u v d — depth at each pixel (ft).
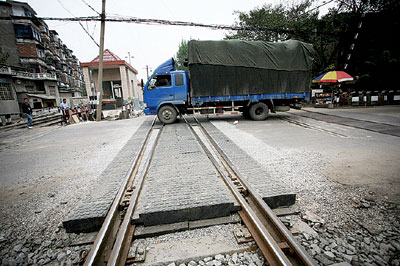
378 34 57.31
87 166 17.06
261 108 35.63
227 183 11.57
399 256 6.86
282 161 15.88
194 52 30.99
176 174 13.02
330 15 59.11
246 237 7.91
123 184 11.98
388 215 9.02
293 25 59.62
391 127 26.14
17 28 105.19
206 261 7.08
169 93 33.42
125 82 76.18
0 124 55.52
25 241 8.37
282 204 9.98
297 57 33.17
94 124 42.39
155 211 8.82
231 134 25.72
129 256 7.18
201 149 18.71
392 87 59.11
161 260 7.15
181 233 8.55
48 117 67.56
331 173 13.43
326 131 25.98
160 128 30.73
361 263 6.68
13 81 82.02
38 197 12.12
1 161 19.95
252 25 65.05
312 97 57.67
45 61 130.52
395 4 52.26
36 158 20.26
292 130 27.43
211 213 9.25
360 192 10.94
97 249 7.12
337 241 7.64
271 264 6.49
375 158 15.80
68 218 8.80
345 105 53.72
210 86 32.35
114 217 9.12
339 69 60.95
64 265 7.18
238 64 31.83
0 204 11.50
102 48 45.14
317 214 9.32
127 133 29.91
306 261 6.26
